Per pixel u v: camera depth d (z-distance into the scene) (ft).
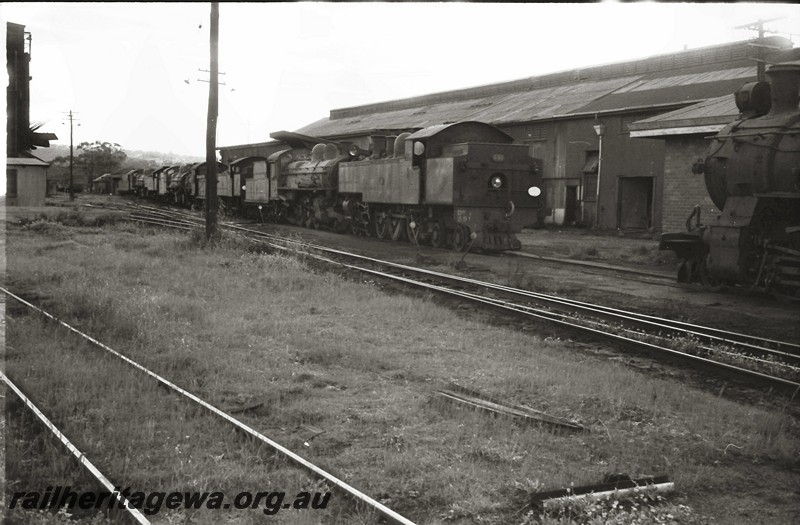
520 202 72.23
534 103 134.21
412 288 48.75
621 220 106.73
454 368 28.48
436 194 73.26
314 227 105.60
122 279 48.19
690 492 17.70
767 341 33.78
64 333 31.35
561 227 116.16
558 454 19.52
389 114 183.01
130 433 19.47
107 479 16.62
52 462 17.26
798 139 44.45
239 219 129.39
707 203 73.77
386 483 17.25
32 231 84.53
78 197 209.05
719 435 21.68
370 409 23.02
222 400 23.47
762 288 47.85
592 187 113.19
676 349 32.89
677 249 53.72
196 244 67.10
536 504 16.42
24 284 46.98
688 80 108.17
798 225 46.39
